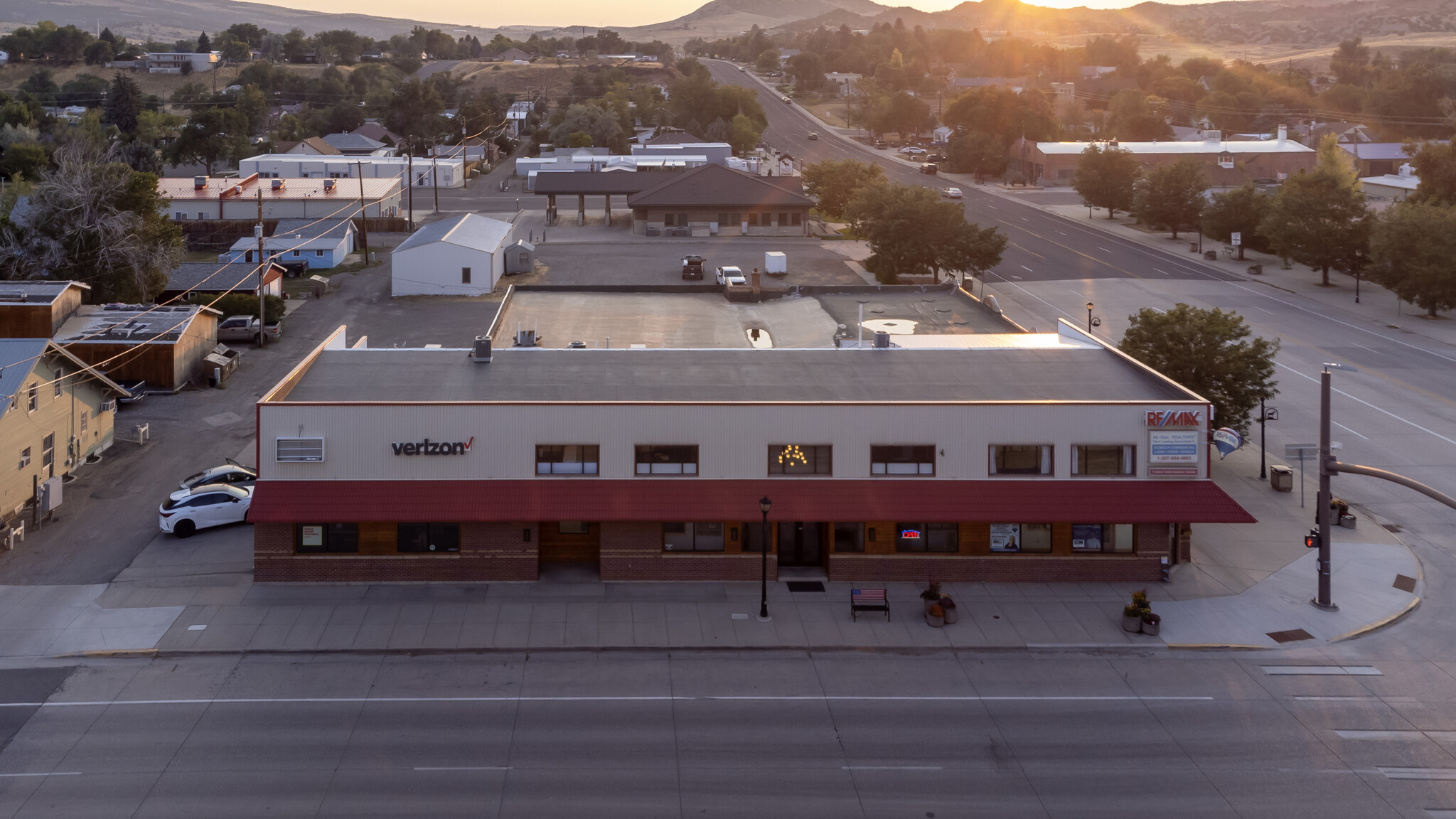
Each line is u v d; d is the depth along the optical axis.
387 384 42.00
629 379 43.44
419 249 90.75
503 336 66.50
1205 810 25.36
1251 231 115.69
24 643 33.31
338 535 38.19
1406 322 85.44
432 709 29.77
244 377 67.62
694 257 97.31
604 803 25.27
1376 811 25.38
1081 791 26.08
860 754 27.64
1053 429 38.41
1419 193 126.00
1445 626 36.16
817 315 69.56
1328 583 37.00
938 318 67.12
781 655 33.47
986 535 39.03
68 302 65.94
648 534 38.44
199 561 40.12
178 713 29.31
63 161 84.69
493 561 38.25
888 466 38.53
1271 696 31.12
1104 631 35.19
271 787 25.70
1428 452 55.38
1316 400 64.38
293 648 33.28
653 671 32.31
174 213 121.81
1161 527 38.97
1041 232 129.88
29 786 25.62
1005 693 31.16
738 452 38.19
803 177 150.62
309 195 124.38
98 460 52.03
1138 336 52.59
